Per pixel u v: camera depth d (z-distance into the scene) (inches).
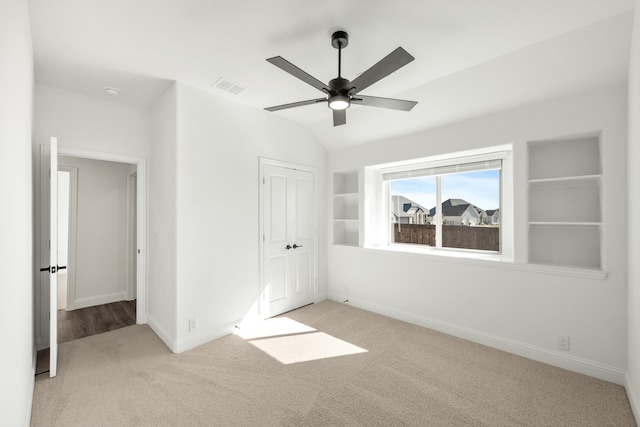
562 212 107.3
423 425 72.5
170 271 115.0
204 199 119.7
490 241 131.3
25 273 69.7
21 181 62.6
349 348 113.4
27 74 70.9
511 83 101.7
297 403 80.7
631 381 81.2
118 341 119.0
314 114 149.7
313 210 171.5
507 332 110.9
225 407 78.9
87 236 164.7
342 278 172.1
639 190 72.2
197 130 117.6
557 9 74.0
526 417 75.2
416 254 137.9
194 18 76.7
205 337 118.6
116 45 88.4
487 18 77.6
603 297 91.7
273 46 90.0
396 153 146.7
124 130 130.5
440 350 111.7
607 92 90.4
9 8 47.6
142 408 78.2
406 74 107.2
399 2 71.5
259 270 141.2
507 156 123.0
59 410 76.9
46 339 112.3
